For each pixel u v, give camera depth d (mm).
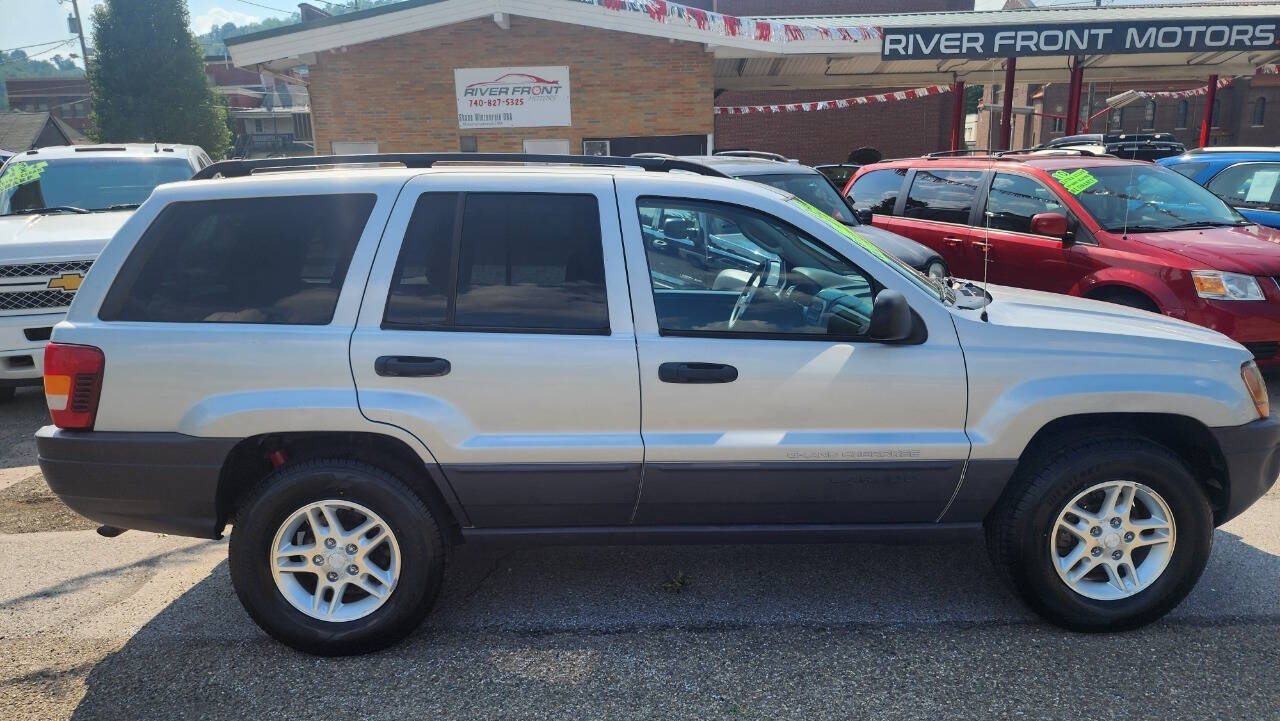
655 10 18125
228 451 3352
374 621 3430
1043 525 3473
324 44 18109
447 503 3469
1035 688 3199
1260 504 4941
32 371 6871
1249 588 3924
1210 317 6500
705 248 3510
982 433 3471
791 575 4145
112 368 3359
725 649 3500
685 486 3469
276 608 3416
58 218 7910
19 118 50938
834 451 3436
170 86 37781
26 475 5816
